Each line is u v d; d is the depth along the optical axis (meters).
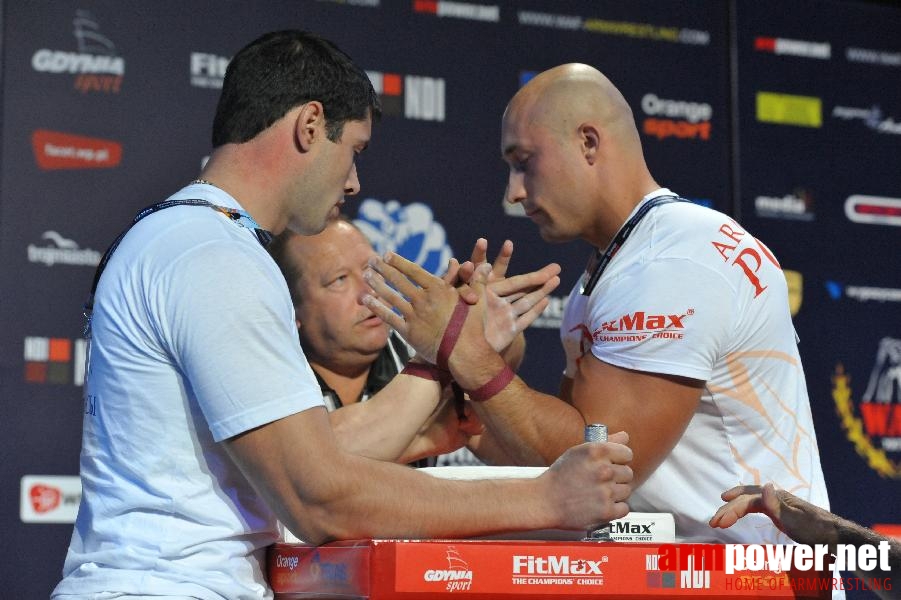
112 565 1.65
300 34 1.92
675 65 4.25
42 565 3.48
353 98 1.90
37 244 3.56
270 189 1.86
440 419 2.38
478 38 4.06
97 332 1.75
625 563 1.53
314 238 2.71
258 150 1.85
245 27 3.81
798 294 4.25
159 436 1.67
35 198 3.57
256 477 1.62
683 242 2.18
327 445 1.62
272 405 1.60
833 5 4.45
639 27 4.23
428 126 3.97
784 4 4.39
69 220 3.59
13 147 3.56
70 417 3.54
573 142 2.35
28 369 3.52
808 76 4.39
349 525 1.63
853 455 4.20
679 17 4.27
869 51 4.47
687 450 2.24
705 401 2.21
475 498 1.68
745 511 1.88
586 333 2.37
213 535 1.67
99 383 1.74
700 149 4.23
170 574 1.63
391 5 3.98
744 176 4.27
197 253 1.66
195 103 3.74
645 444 2.11
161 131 3.70
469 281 2.20
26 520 3.47
